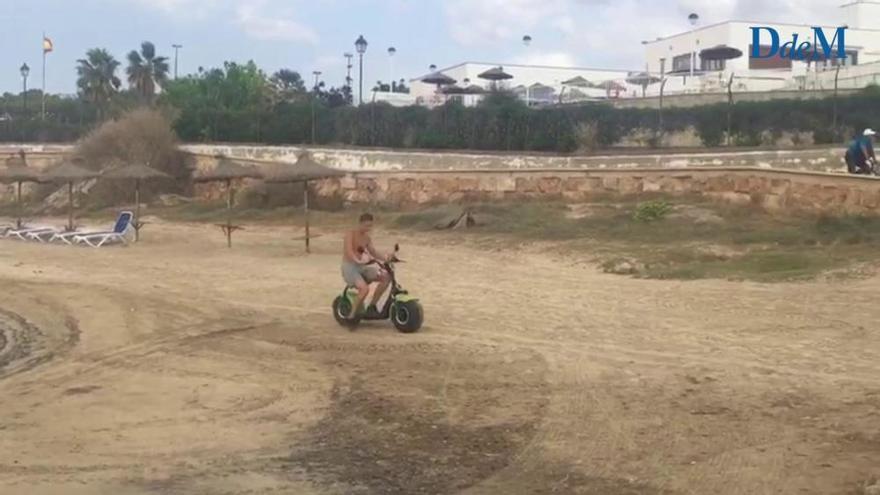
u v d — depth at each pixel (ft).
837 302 45.09
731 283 52.44
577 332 40.73
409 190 106.52
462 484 22.31
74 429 27.91
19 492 22.30
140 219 109.60
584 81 229.04
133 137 136.46
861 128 113.50
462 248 73.87
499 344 38.65
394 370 34.68
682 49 246.68
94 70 248.52
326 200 109.70
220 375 34.71
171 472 23.73
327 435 26.78
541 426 26.86
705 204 84.48
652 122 122.21
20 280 62.75
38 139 177.99
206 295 54.13
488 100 140.46
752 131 117.29
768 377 31.63
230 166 86.58
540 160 112.37
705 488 21.40
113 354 39.01
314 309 48.78
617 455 24.03
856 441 24.27
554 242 72.69
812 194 77.30
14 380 34.76
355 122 140.05
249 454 25.16
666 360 34.81
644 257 63.21
